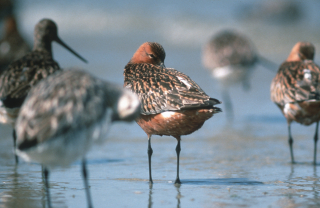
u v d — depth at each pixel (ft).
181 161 40.88
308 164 40.09
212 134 53.11
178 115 31.99
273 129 55.36
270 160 41.37
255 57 75.72
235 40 74.64
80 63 89.10
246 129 55.47
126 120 25.99
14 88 38.29
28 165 39.32
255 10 129.49
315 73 43.37
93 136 24.11
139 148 46.29
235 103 70.38
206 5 132.67
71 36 120.67
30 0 145.38
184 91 32.17
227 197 29.68
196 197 29.76
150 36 118.42
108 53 100.37
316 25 120.26
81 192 30.91
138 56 38.63
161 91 32.89
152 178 35.12
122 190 31.53
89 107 23.90
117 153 44.06
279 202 28.53
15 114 37.93
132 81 35.24
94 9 135.23
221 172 36.96
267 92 74.84
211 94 71.56
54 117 23.29
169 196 29.99
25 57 42.29
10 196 29.91
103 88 25.16
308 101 40.50
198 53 102.17
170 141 49.60
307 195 30.09
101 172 36.86
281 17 128.98
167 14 127.44
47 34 46.06
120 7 135.23
